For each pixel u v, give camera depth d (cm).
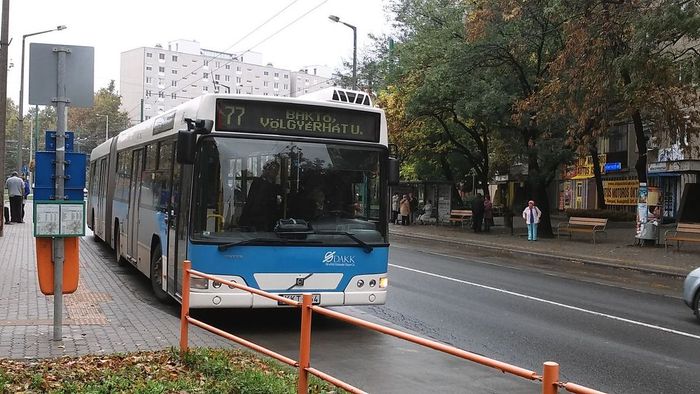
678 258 2006
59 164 725
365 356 746
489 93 2492
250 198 859
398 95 3275
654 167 3328
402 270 1658
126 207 1413
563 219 4509
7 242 1897
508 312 1087
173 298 973
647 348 841
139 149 1303
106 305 995
